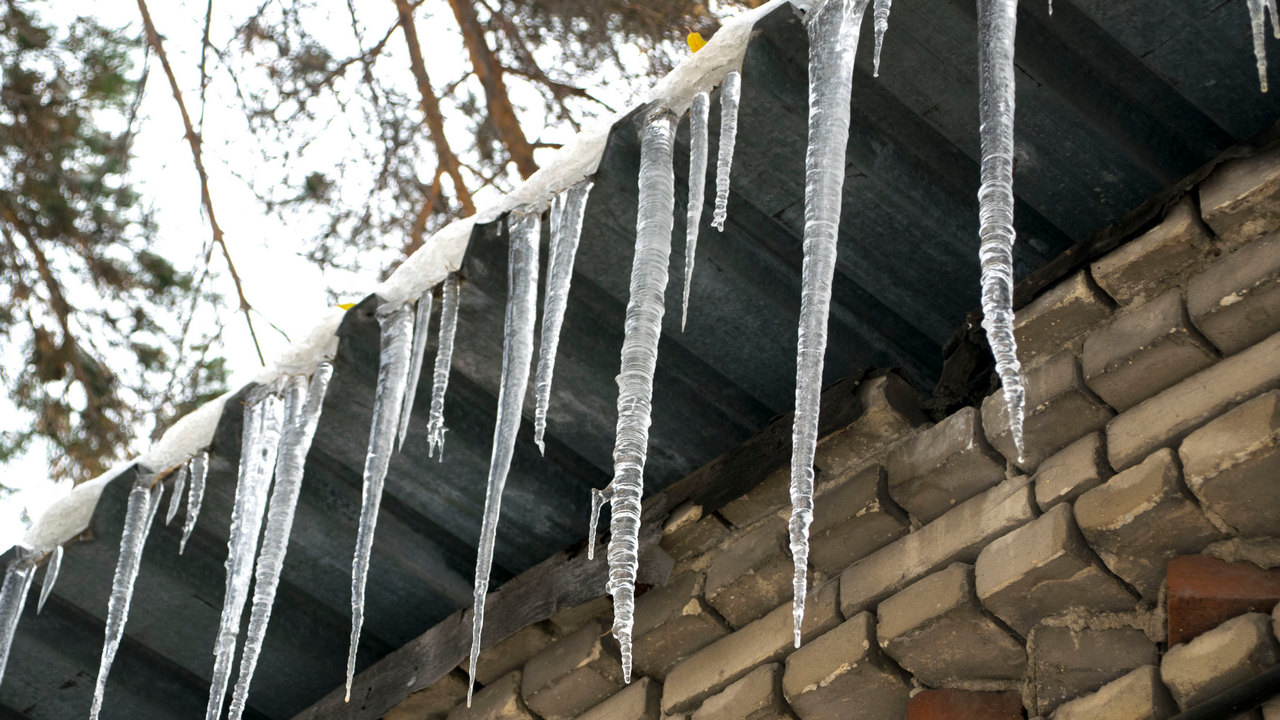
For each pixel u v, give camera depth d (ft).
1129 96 10.19
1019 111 10.08
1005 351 8.41
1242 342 9.91
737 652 11.98
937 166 10.58
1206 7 9.44
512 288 10.94
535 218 11.03
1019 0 9.67
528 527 13.06
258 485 12.05
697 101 10.21
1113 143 10.19
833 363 11.99
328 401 12.03
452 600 13.64
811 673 11.30
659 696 12.51
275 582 11.75
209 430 12.42
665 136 10.36
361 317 11.71
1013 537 10.46
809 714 11.37
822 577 11.76
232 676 14.21
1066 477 10.37
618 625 9.56
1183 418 9.89
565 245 10.62
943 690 10.81
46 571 12.95
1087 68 10.03
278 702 14.73
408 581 13.43
